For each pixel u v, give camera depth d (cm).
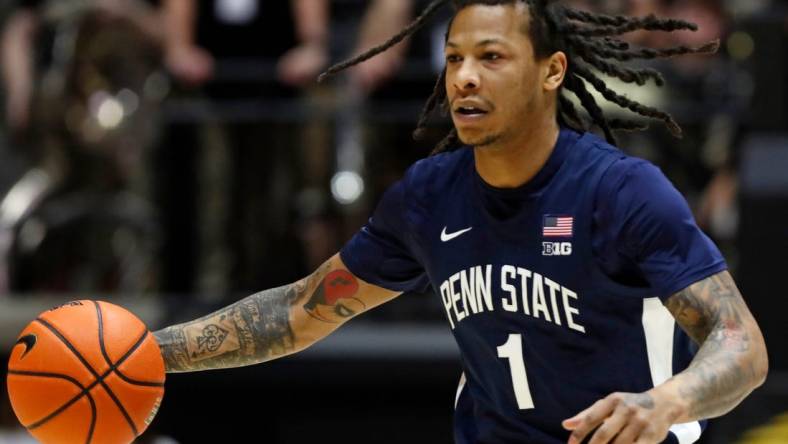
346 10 2316
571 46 1071
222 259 2245
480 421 1123
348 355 2003
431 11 1127
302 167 2214
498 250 1051
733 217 2112
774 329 1811
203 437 2020
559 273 1024
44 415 1065
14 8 2447
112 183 2328
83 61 2312
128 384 1070
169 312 2092
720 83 2191
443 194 1087
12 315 2067
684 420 891
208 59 2233
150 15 2392
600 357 1038
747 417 1777
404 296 2148
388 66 2177
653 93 2159
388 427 2003
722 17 2234
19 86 2336
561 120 1086
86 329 1069
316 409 2012
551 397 1064
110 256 2305
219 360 1172
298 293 1179
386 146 2192
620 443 865
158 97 2280
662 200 992
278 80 2219
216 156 2241
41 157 2355
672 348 1054
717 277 977
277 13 2219
